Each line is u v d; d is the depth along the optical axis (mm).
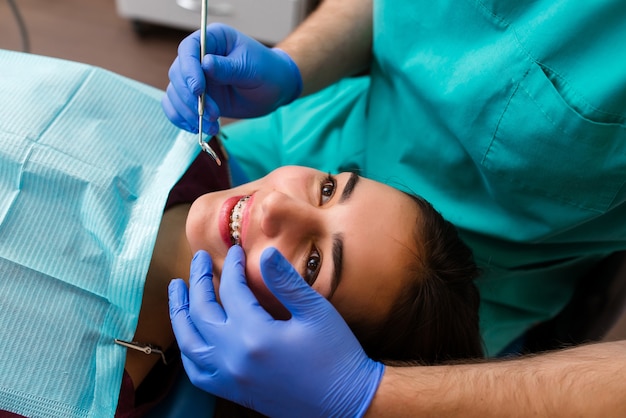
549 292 1007
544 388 571
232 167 979
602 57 694
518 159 771
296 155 1089
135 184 788
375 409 598
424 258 737
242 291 646
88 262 701
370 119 1029
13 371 635
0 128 724
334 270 680
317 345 614
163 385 764
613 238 845
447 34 831
